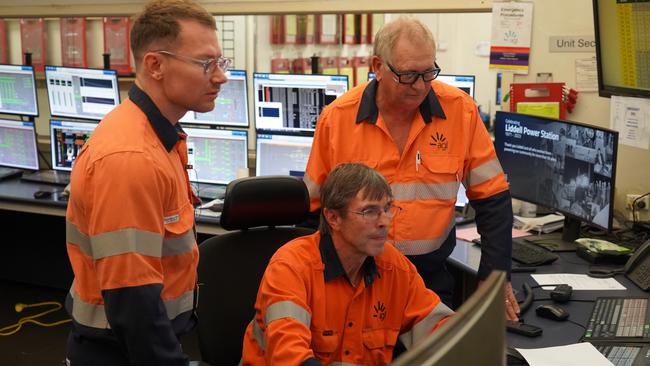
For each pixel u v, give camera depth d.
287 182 2.11
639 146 2.92
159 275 1.58
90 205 1.54
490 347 0.87
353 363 1.82
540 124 2.88
